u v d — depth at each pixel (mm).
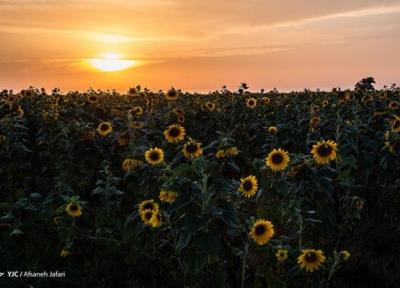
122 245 7234
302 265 5449
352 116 11469
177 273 6562
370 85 19109
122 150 10531
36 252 7676
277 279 5645
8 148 10602
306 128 11664
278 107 16719
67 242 7398
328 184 6281
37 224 8047
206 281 5527
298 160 6367
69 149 10719
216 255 5000
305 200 6297
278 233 7219
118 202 8148
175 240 6148
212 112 13398
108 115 16062
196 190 5266
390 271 7422
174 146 9008
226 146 6672
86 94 20953
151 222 6090
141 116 13336
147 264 7109
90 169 10461
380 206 9383
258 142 12820
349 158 7781
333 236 7785
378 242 8453
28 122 14555
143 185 7055
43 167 11844
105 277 7125
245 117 14898
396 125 9312
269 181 6117
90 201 9844
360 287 7004
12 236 7719
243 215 6145
